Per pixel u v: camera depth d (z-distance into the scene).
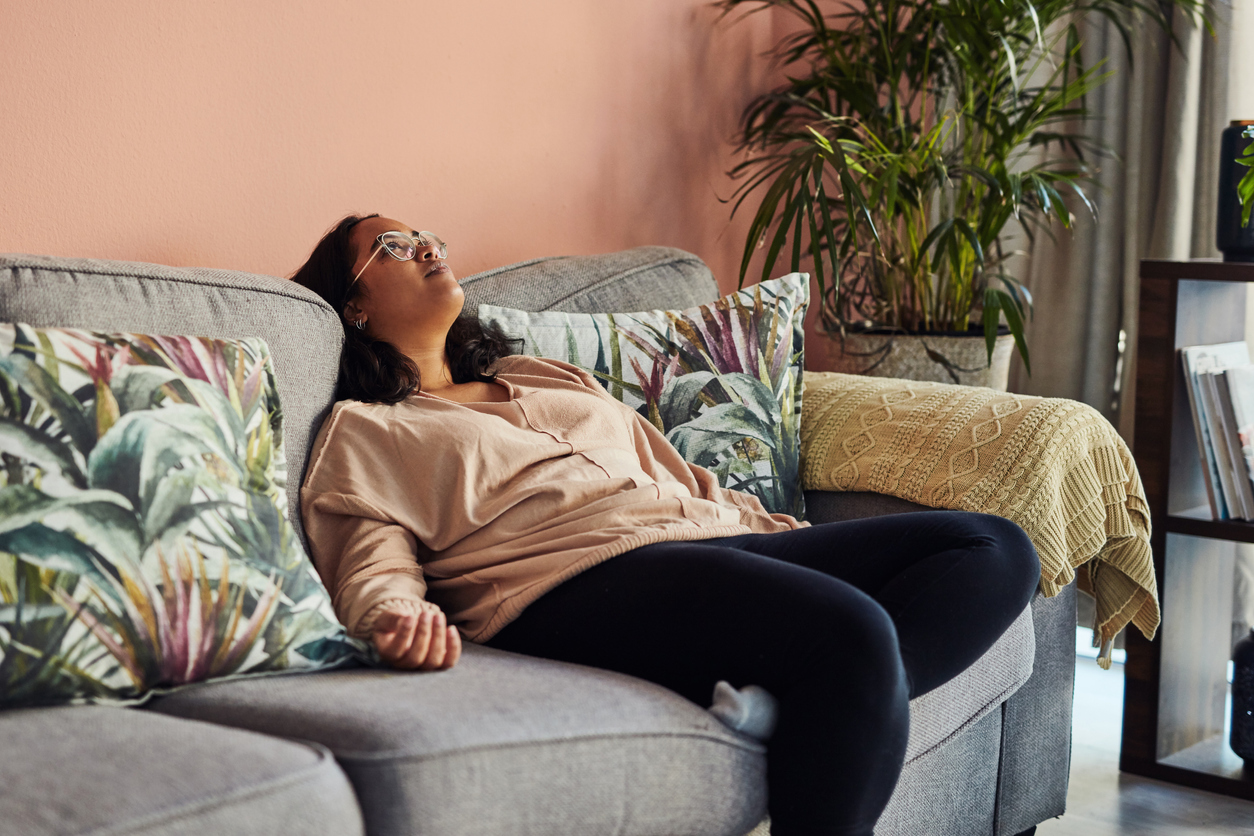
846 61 2.48
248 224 1.80
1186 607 1.99
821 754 1.12
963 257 2.40
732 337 1.84
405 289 1.63
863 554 1.40
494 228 2.16
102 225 1.62
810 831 1.13
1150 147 2.45
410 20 1.98
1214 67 2.34
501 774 0.95
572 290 1.92
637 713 1.08
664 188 2.52
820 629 1.14
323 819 0.88
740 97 2.68
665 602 1.25
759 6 2.70
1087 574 1.77
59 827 0.77
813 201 2.12
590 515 1.41
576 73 2.28
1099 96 2.50
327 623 1.18
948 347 2.35
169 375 1.19
